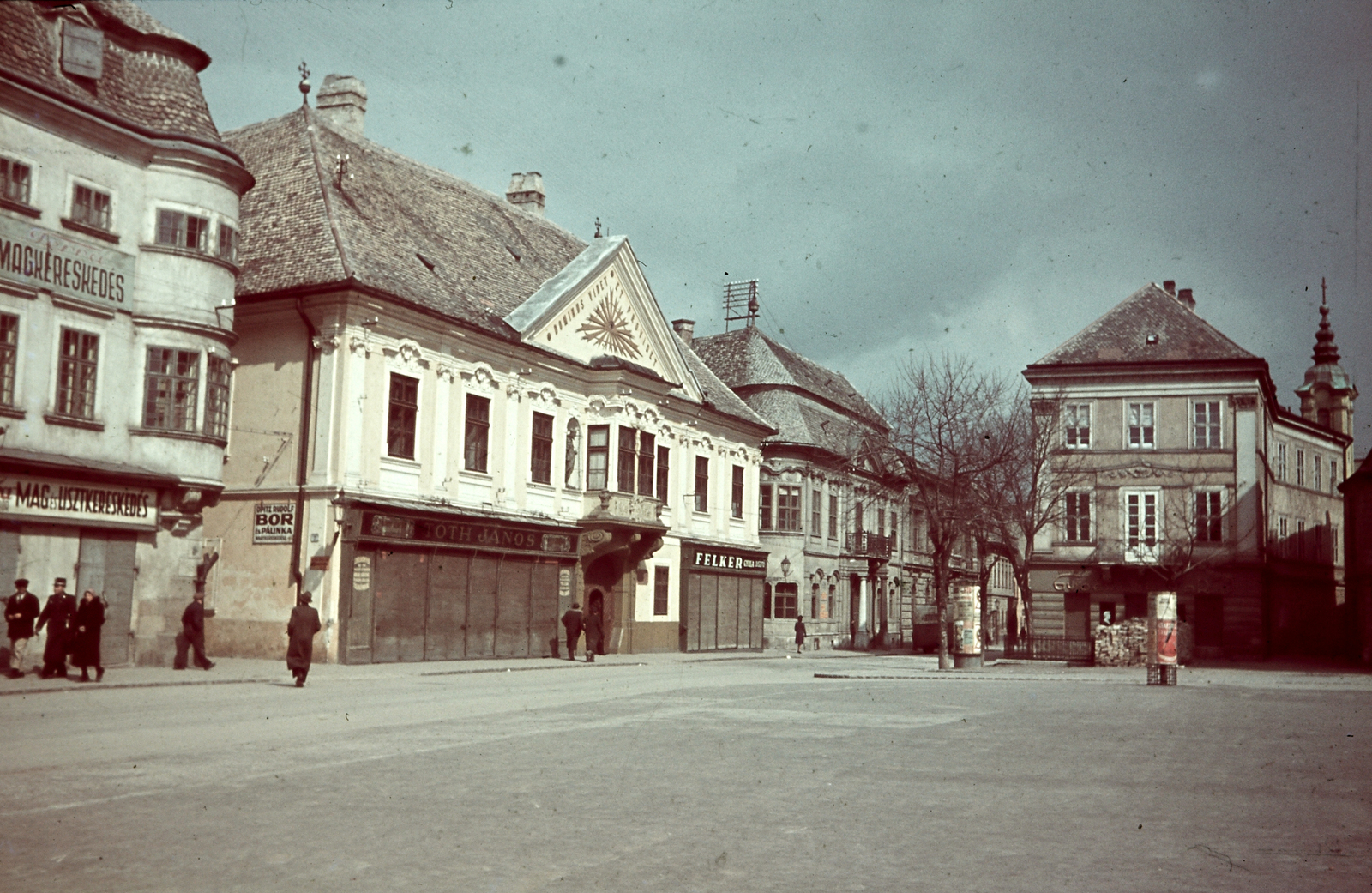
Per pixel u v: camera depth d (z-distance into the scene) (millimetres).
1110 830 9188
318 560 30109
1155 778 11984
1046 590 53094
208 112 27484
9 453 22688
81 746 13320
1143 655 38375
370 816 9320
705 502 49188
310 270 31094
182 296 26172
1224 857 8234
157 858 7742
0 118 22656
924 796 10672
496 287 38469
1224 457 51531
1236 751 14445
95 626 21984
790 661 42281
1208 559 51062
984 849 8391
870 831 9000
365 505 30359
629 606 42781
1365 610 47656
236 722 16234
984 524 50500
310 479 30547
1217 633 50969
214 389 27000
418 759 12672
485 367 35594
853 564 62469
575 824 9109
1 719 16109
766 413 57906
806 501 58000
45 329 23625
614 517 39719
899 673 32906
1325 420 76000
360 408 30984
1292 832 9188
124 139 25266
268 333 31750
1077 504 53000
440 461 33844
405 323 32500
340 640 29797
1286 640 57844
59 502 23734
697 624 47688
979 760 13188
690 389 47562
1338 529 67875
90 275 24562
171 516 26203
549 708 19422
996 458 48719
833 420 63344
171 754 12812
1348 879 7602
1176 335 53250
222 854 7875
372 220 34688
